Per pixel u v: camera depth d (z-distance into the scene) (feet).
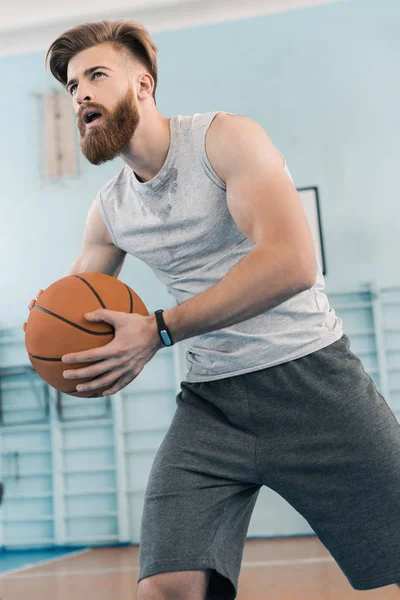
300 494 4.03
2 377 15.80
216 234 4.11
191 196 4.08
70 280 3.95
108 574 10.80
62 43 4.18
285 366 4.05
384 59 14.96
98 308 3.82
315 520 4.05
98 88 4.04
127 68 4.15
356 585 4.02
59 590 9.55
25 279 15.96
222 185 3.96
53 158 16.21
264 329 4.11
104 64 4.06
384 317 14.44
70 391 3.84
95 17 15.85
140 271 15.48
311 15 15.33
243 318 3.48
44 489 15.29
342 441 3.93
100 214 4.71
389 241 14.53
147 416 15.12
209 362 4.20
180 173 4.07
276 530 13.99
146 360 3.70
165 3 15.52
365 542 3.93
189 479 3.92
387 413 4.05
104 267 4.93
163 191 4.15
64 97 16.37
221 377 4.14
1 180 16.35
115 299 3.94
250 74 15.42
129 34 4.17
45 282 15.89
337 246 14.65
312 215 14.76
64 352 3.68
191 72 15.64
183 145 4.06
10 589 9.87
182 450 4.03
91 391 3.81
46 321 3.74
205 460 4.00
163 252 4.34
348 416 3.95
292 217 3.46
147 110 4.18
